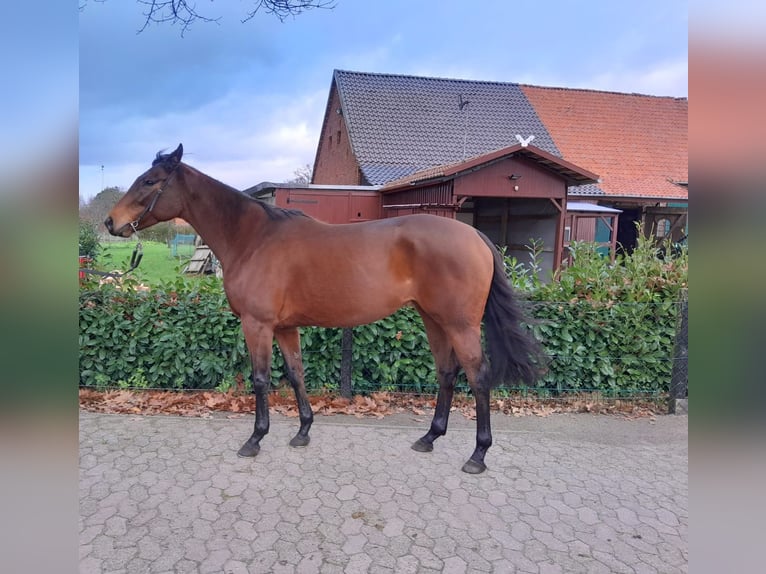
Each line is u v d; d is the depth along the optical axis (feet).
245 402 13.14
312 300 9.75
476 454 9.84
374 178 46.50
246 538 7.56
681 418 13.00
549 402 13.75
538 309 13.65
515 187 32.17
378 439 11.25
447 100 58.80
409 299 9.75
